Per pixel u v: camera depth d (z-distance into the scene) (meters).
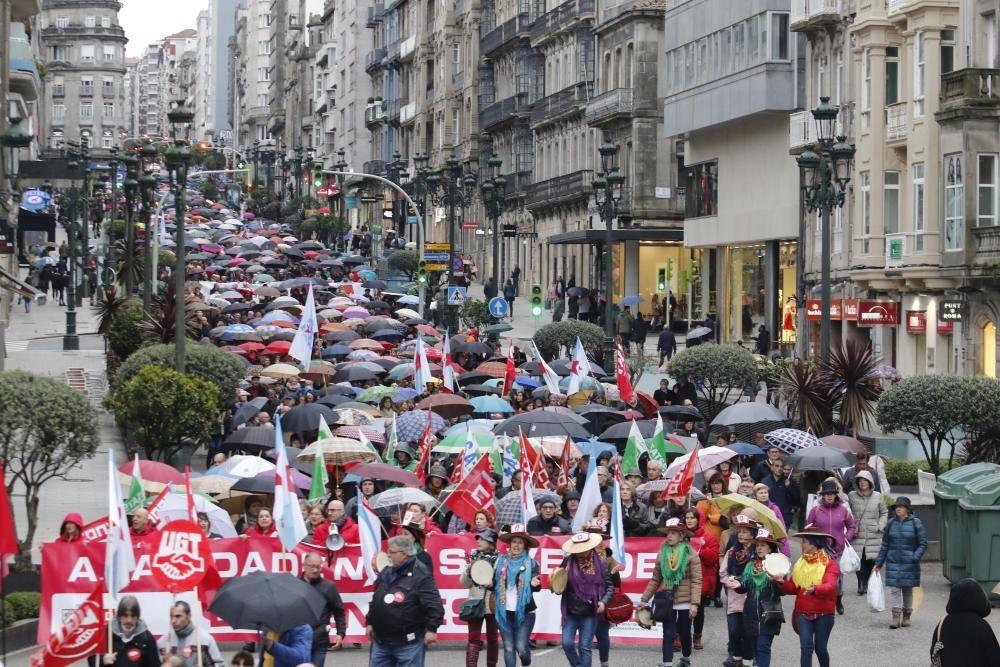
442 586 48.84
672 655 44.88
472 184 172.62
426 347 101.50
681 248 174.75
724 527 49.41
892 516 51.75
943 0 113.31
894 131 119.19
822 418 77.56
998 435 69.12
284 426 68.44
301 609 35.47
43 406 55.97
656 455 60.59
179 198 76.56
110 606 36.44
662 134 174.88
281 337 107.62
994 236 106.62
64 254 183.00
